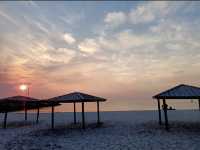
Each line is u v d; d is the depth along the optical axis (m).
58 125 20.48
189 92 14.82
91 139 12.41
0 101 20.05
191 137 12.24
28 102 21.83
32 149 10.12
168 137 12.33
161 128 16.03
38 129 17.75
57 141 12.06
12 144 11.48
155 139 11.80
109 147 10.20
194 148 9.59
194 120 22.66
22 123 23.22
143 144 10.62
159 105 18.61
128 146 10.27
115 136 13.20
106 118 30.38
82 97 17.16
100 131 15.42
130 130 15.45
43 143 11.55
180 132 14.07
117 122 21.53
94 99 17.33
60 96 17.80
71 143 11.39
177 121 21.19
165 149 9.51
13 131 16.83
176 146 10.02
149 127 16.75
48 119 29.50
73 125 19.95
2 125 21.45
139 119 26.16
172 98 14.63
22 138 13.36
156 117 30.88
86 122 22.67
